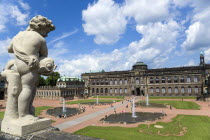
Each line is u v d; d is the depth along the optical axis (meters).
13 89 6.22
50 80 127.00
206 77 102.69
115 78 131.75
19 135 5.48
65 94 108.31
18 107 6.15
